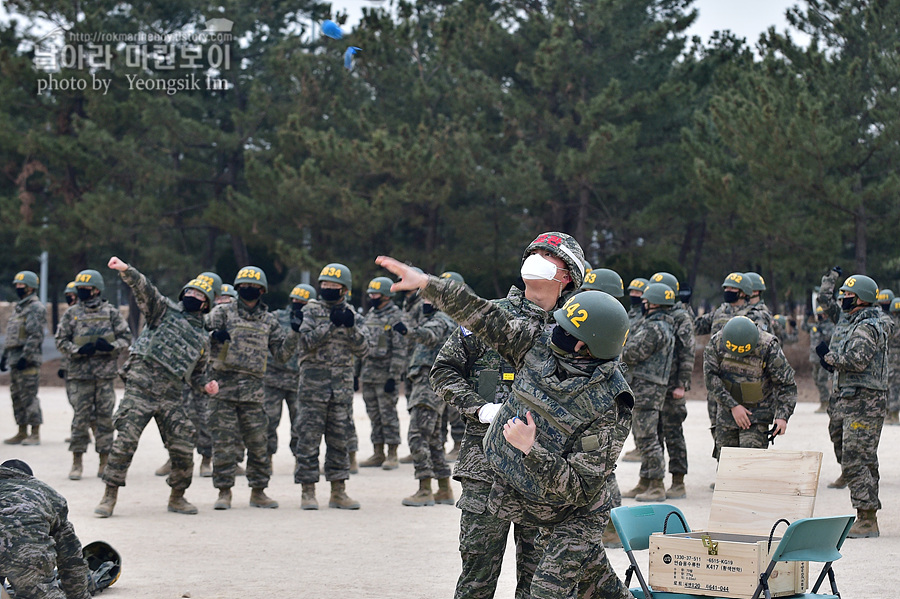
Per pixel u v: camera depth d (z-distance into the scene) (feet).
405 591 25.09
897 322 67.87
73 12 114.21
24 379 58.59
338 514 37.47
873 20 97.45
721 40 122.42
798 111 88.63
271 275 140.46
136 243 123.75
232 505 39.58
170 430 36.86
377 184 119.03
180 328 36.94
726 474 21.91
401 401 92.27
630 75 111.75
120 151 116.06
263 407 39.17
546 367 15.58
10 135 113.50
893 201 92.63
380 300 51.93
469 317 15.72
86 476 47.21
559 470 15.01
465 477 18.42
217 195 135.33
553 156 109.50
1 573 17.31
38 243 116.88
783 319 74.38
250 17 134.31
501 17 117.60
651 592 19.20
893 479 46.14
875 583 25.59
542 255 17.79
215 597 24.45
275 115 128.98
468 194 119.65
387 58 117.50
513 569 28.68
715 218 114.21
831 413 42.86
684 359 40.52
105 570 25.25
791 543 17.69
